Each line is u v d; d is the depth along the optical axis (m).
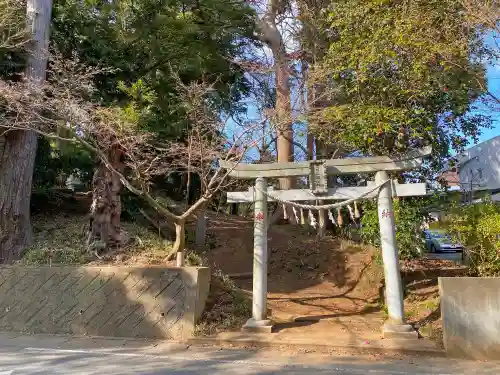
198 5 12.12
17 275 8.59
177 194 15.91
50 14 10.48
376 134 8.62
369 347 6.45
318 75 9.23
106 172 10.18
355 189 7.83
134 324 7.79
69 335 7.90
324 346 6.65
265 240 8.02
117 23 10.91
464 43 7.67
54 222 12.50
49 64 9.94
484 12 7.08
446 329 6.30
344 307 9.46
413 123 8.55
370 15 8.52
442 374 5.36
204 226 13.46
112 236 10.16
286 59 13.15
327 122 9.28
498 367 5.68
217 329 7.56
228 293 8.70
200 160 8.70
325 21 10.95
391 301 7.14
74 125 8.05
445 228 8.35
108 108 8.73
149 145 8.89
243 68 13.20
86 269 8.30
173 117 10.51
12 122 8.90
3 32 9.42
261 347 6.85
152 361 6.04
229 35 13.27
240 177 8.30
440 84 8.41
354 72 8.93
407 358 6.16
